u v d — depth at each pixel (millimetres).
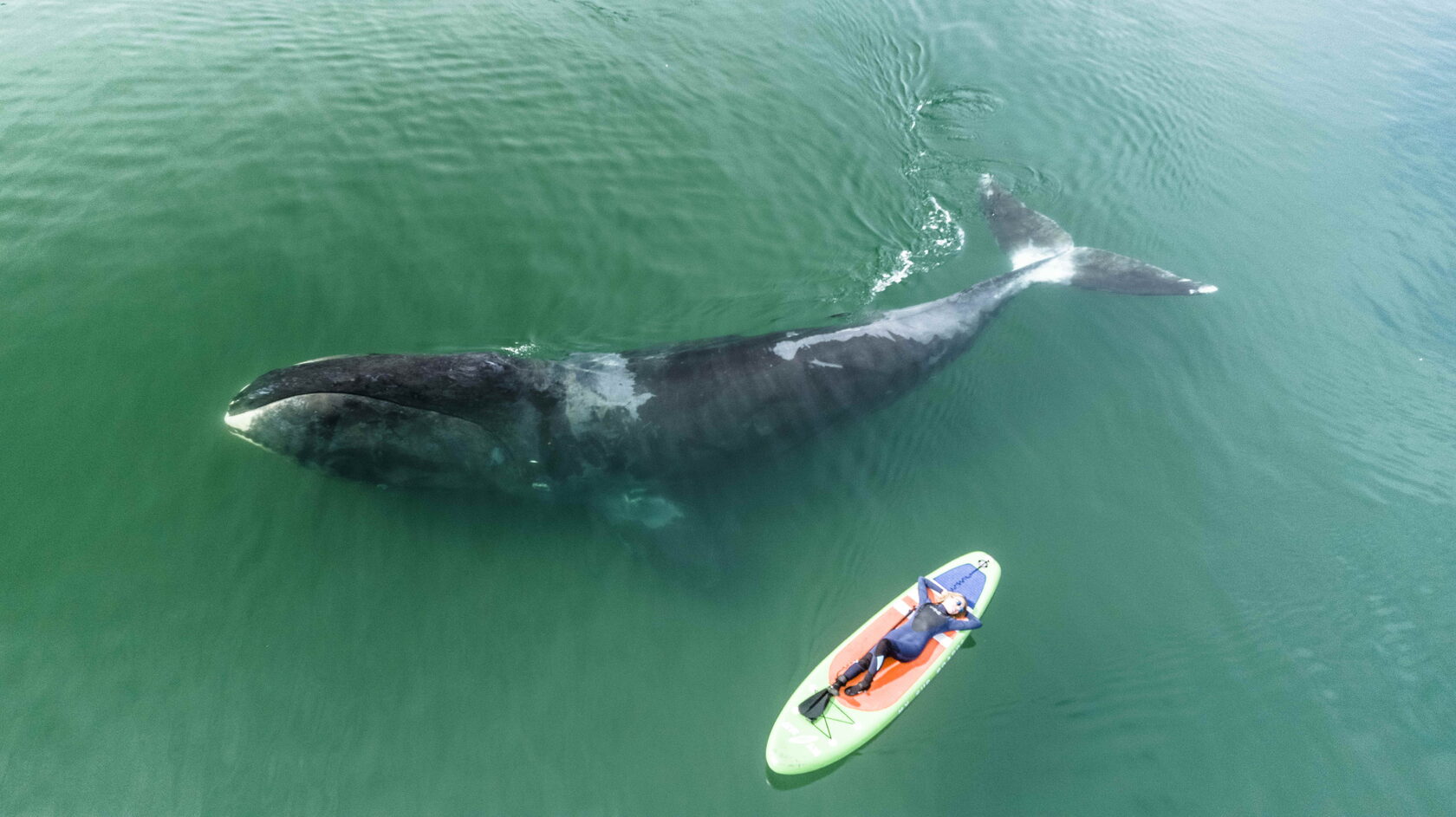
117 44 13547
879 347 9719
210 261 10047
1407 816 7070
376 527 7891
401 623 7391
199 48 13742
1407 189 14438
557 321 10180
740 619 7883
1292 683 7863
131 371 8734
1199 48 17828
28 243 9844
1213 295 11984
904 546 8680
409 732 6793
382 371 7738
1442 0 21828
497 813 6480
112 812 6133
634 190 12195
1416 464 10008
